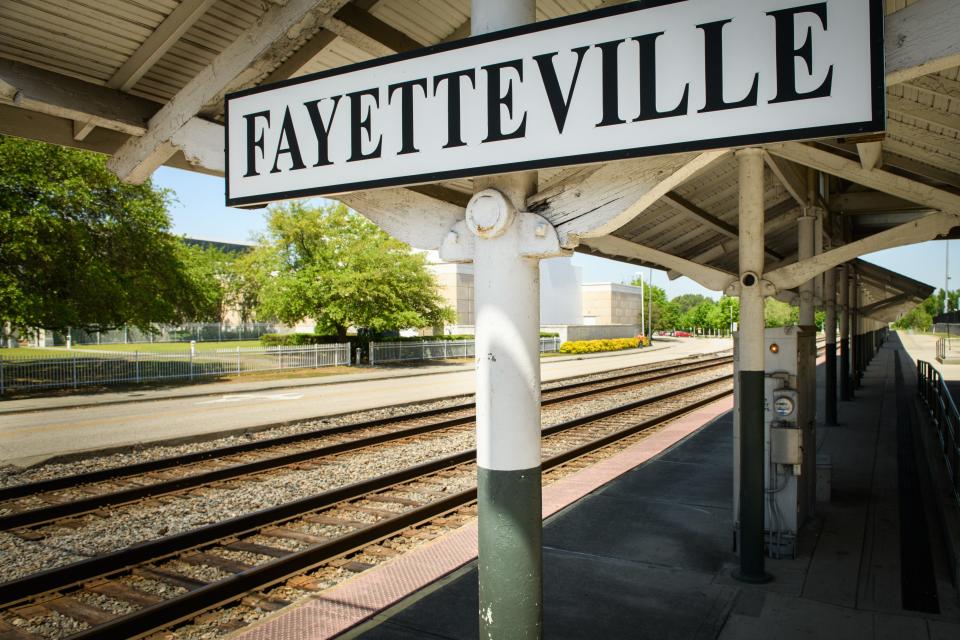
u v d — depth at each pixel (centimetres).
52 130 338
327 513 666
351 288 2614
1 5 274
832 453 874
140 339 5128
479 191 212
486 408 207
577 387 1972
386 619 379
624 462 825
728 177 714
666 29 180
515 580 204
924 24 180
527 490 206
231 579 458
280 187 237
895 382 1892
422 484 784
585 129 189
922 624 377
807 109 167
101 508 683
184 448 1052
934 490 647
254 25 254
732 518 531
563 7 381
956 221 454
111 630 395
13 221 1762
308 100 231
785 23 169
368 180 219
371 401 1620
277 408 1482
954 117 433
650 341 5603
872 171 479
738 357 501
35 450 982
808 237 821
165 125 290
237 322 6144
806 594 420
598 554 491
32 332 2017
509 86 198
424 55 210
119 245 2131
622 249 475
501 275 206
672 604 404
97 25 290
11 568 525
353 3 322
